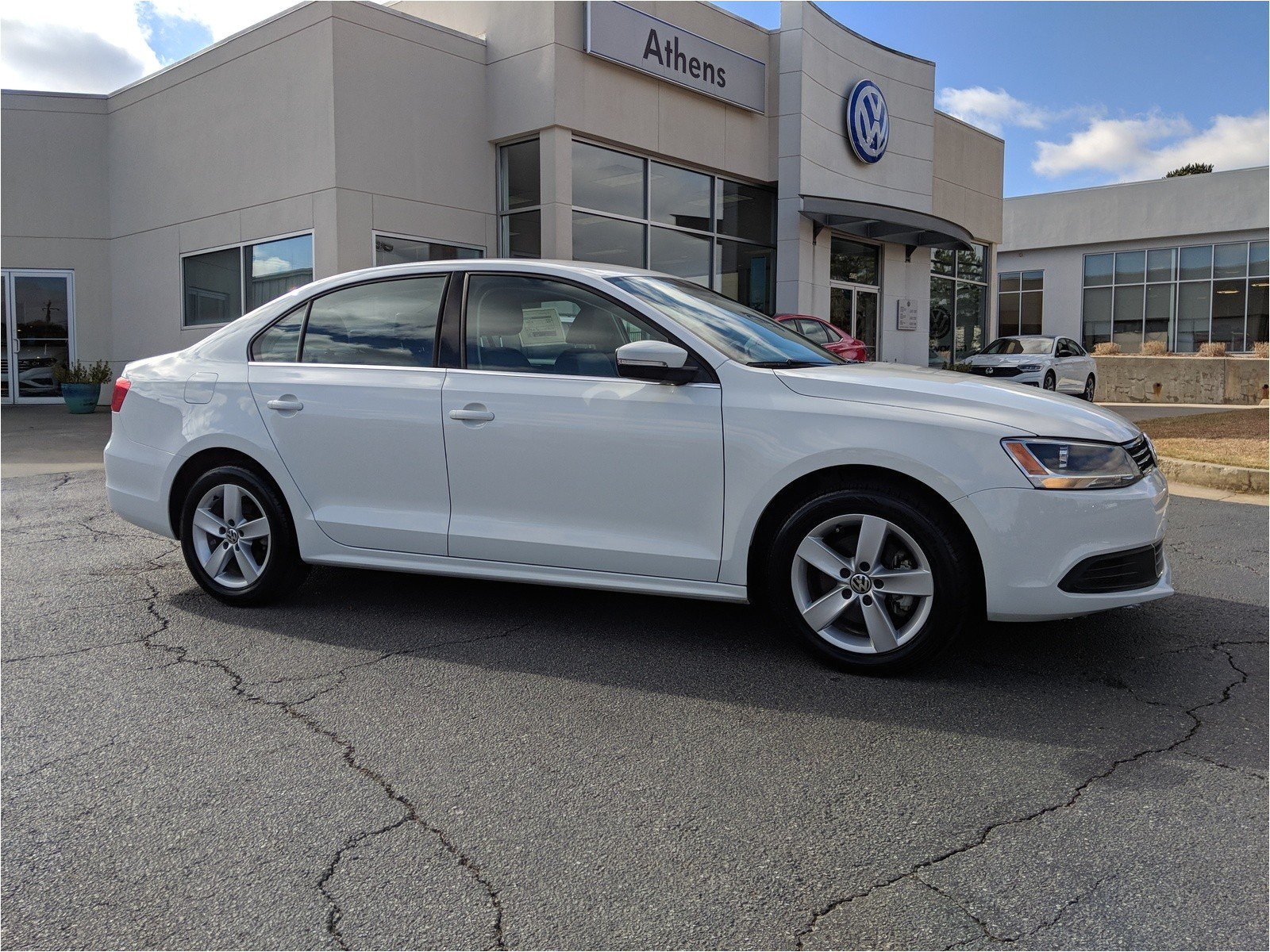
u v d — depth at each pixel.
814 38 17.28
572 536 3.97
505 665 3.81
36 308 17.20
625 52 13.95
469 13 14.12
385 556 4.34
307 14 12.36
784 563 3.71
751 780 2.82
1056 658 3.85
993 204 24.55
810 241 17.83
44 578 5.19
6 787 2.78
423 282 4.40
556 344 4.09
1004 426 3.42
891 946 2.04
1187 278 32.19
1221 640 4.07
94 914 2.17
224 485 4.60
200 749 3.04
